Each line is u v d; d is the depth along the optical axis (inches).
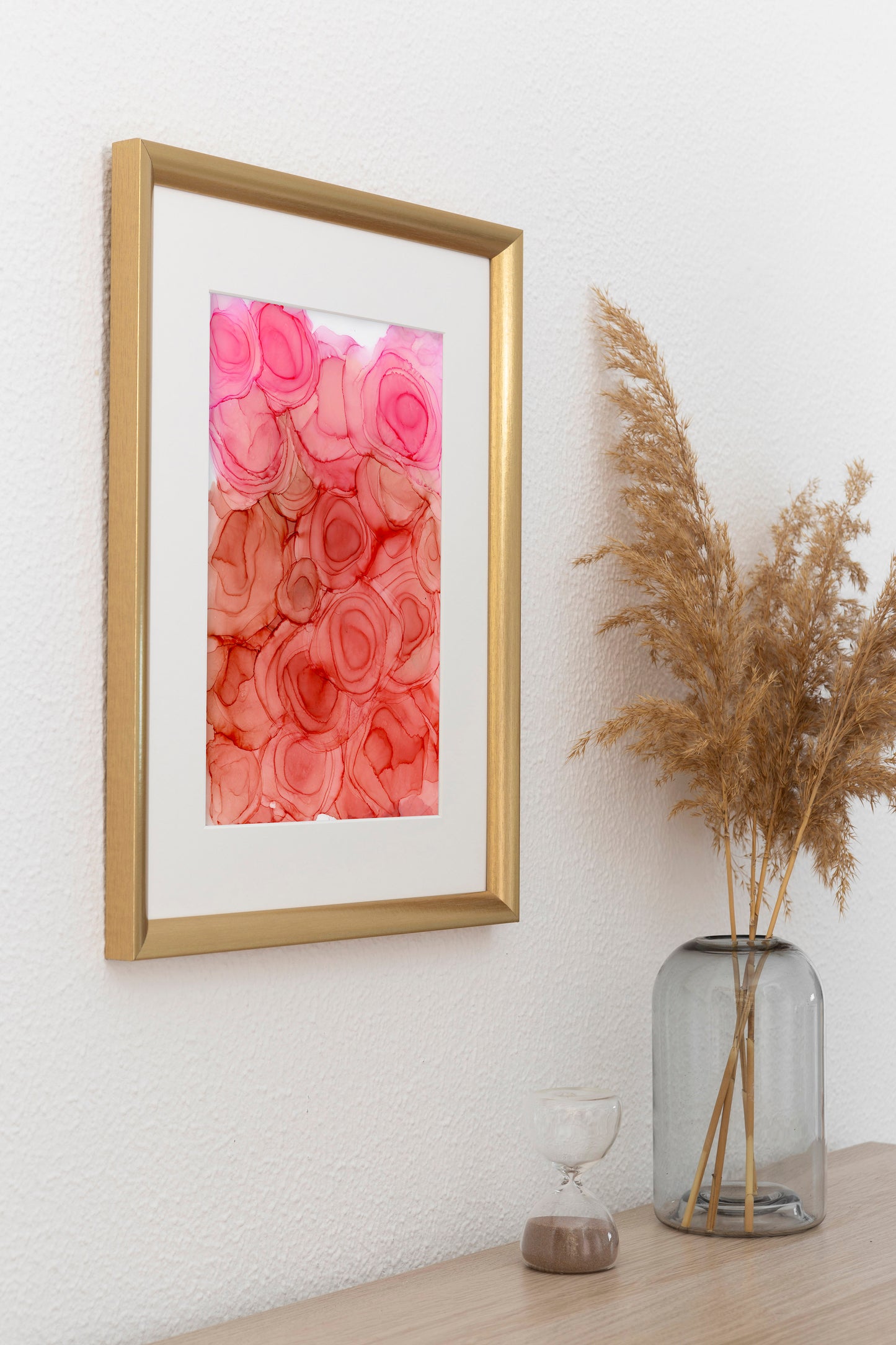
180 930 37.2
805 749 50.4
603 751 51.3
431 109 45.8
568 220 50.5
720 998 47.1
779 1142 47.2
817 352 61.6
